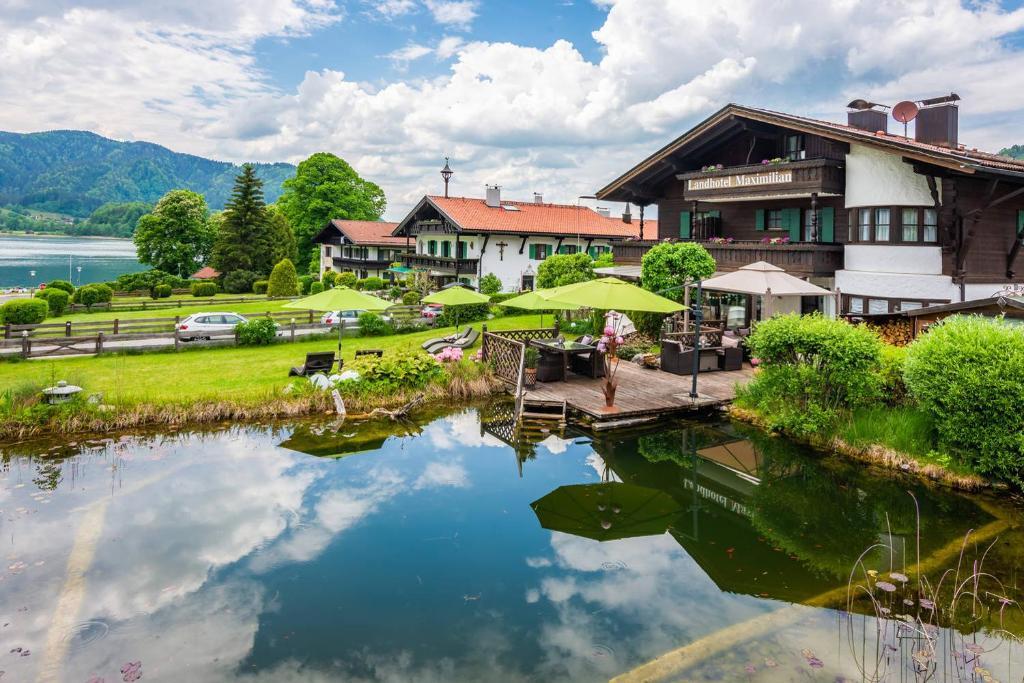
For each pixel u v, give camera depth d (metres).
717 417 13.98
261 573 7.17
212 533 8.23
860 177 19.41
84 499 9.31
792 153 22.48
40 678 5.33
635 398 14.49
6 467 10.69
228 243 55.38
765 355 12.87
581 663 5.55
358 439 12.64
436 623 6.20
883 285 18.84
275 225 59.44
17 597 6.60
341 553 7.70
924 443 10.71
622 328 20.73
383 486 10.04
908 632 5.97
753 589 6.86
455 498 9.58
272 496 9.54
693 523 8.71
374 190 71.06
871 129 23.66
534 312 32.31
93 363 19.12
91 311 38.50
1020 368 9.27
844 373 11.60
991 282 18.58
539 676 5.38
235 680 5.32
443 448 12.12
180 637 5.93
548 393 15.05
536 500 9.52
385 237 55.06
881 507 9.23
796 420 12.23
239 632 6.03
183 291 54.38
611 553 7.78
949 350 10.15
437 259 42.81
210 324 24.75
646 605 6.54
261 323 23.53
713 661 5.50
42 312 27.27
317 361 16.84
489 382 16.27
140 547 7.79
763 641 5.82
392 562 7.48
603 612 6.40
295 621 6.22
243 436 12.73
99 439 12.30
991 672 5.37
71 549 7.70
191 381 16.27
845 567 7.39
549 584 6.99
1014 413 9.28
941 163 16.06
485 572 7.26
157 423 13.27
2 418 12.28
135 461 11.07
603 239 43.50
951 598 6.62
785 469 10.88
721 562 7.53
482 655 5.68
